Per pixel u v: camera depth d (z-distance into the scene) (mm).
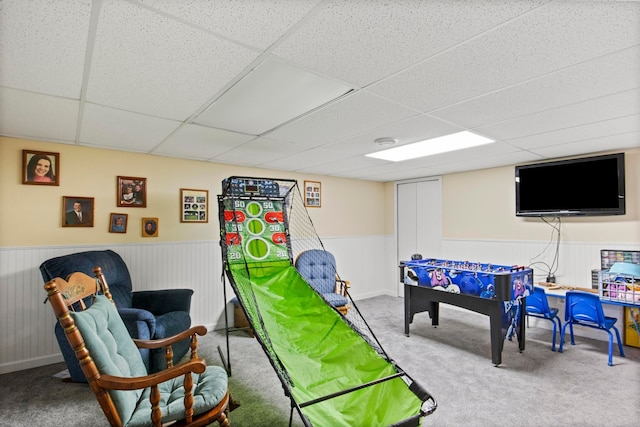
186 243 4125
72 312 1531
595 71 1821
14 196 3131
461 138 3215
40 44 1515
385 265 6387
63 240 3357
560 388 2656
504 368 3043
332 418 1961
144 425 1505
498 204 4758
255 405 2455
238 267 3135
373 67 1784
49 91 2041
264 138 3188
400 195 6164
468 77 1902
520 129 2916
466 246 5121
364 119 2637
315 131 2961
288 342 2516
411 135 3104
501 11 1305
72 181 3420
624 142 3365
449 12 1313
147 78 1887
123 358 1787
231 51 1609
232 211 3365
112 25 1383
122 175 3715
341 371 2330
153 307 3393
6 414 2346
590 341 3713
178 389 1827
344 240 5793
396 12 1314
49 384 2781
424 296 3855
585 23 1382
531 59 1693
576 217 4027
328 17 1347
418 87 2037
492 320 3148
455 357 3309
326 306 2920
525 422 2205
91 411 2381
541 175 4145
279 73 1847
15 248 3109
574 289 3771
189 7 1271
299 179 5273
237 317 4293
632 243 3635
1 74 1807
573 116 2562
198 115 2516
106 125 2746
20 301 3111
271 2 1247
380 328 4242
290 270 3340
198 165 4270
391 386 2195
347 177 5805
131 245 3748
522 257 4496
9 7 1243
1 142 3082
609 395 2537
